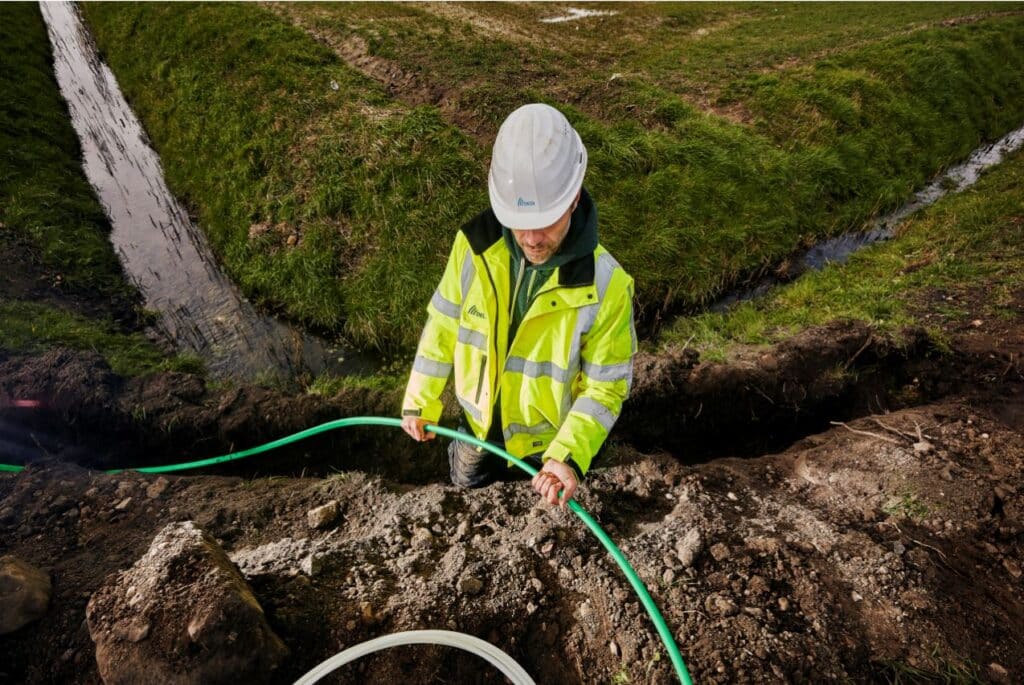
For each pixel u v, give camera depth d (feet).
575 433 6.23
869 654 7.57
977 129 33.19
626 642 7.57
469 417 7.84
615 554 7.30
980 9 48.93
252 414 13.20
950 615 8.27
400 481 13.16
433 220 20.77
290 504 10.51
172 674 6.23
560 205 5.22
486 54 31.78
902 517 10.03
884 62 34.12
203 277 21.26
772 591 8.31
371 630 7.55
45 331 15.72
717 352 15.29
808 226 24.67
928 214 25.29
